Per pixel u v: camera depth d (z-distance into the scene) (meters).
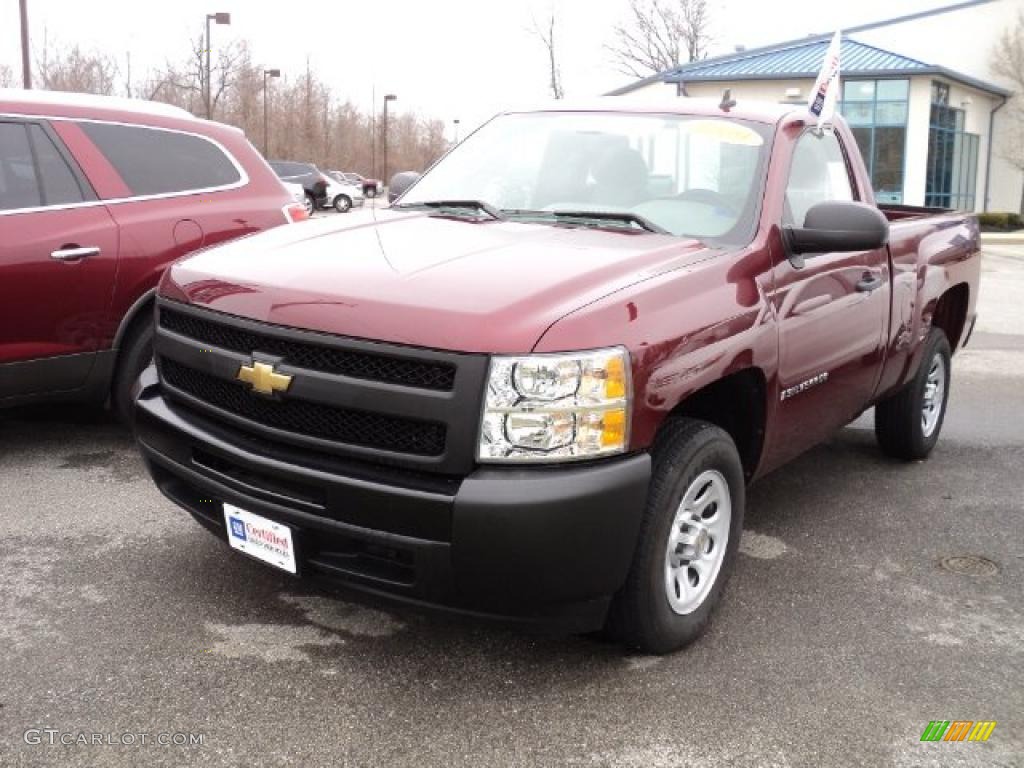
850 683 3.30
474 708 3.07
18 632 3.44
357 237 3.69
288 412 3.10
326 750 2.84
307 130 58.84
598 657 3.40
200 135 5.84
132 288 5.34
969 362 9.42
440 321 2.88
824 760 2.87
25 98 5.24
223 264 3.54
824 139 4.70
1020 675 3.40
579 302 3.00
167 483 3.65
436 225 3.86
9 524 4.43
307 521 3.02
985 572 4.28
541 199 4.25
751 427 3.83
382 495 2.87
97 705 3.01
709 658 3.43
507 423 2.82
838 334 4.21
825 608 3.87
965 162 36.69
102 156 5.38
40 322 5.05
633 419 2.96
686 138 4.24
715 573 3.56
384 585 2.98
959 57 38.75
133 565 4.02
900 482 5.52
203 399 3.41
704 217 3.94
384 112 64.50
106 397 5.46
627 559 3.03
